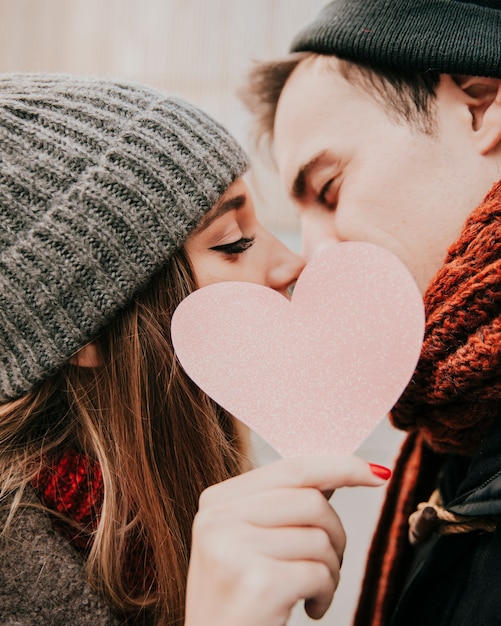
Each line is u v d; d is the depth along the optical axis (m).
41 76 0.71
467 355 0.55
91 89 0.68
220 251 0.70
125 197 0.63
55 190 0.62
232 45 1.65
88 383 0.67
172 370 0.66
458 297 0.56
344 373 0.50
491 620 0.50
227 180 0.69
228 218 0.70
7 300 0.62
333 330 0.51
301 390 0.51
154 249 0.63
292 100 0.78
